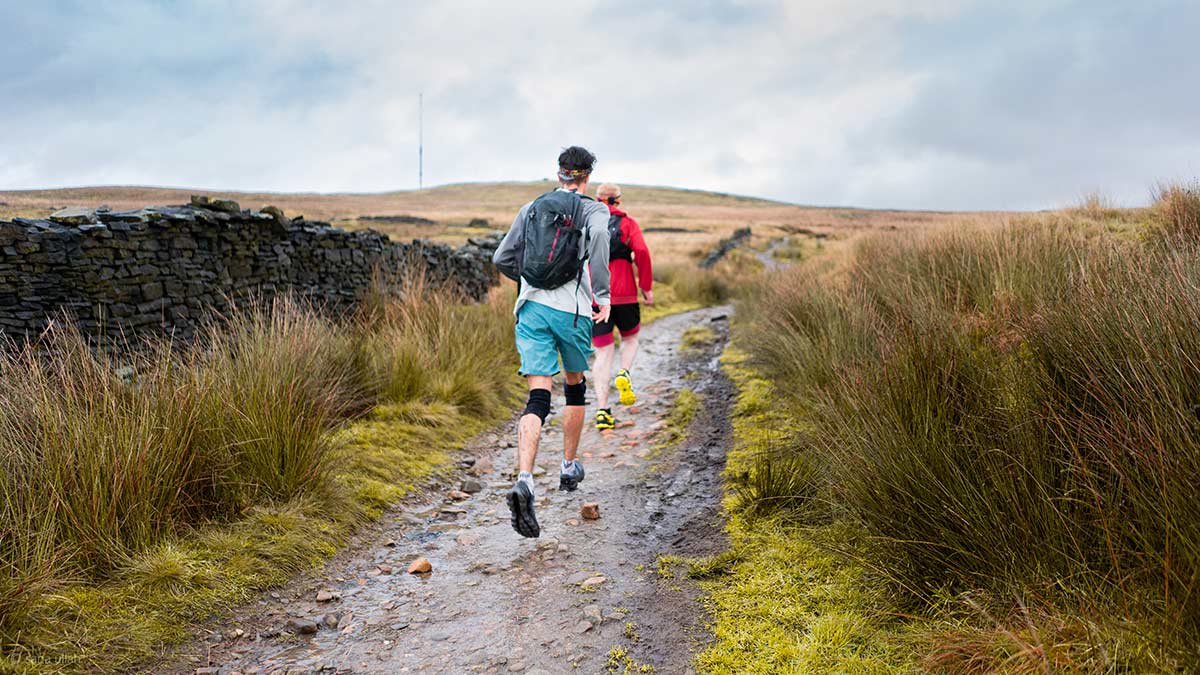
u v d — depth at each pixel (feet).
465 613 9.32
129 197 228.43
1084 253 15.38
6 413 10.09
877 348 13.71
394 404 17.37
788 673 7.50
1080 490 7.57
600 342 17.58
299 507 11.23
